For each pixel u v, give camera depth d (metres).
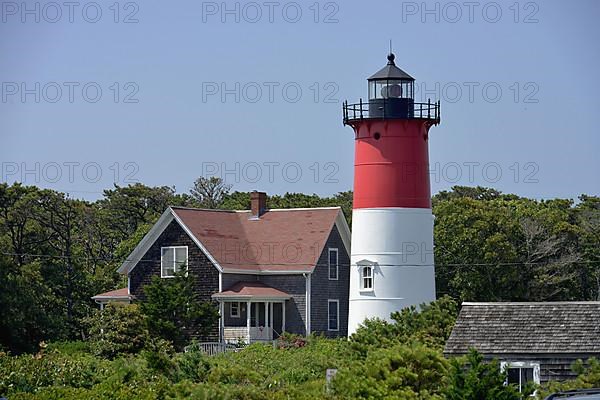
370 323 121.06
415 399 84.88
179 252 177.38
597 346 97.56
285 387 96.38
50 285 186.00
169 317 156.12
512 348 99.38
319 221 181.88
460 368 83.62
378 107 153.00
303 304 174.88
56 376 107.06
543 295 195.50
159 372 109.62
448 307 120.88
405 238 152.50
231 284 174.50
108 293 182.88
